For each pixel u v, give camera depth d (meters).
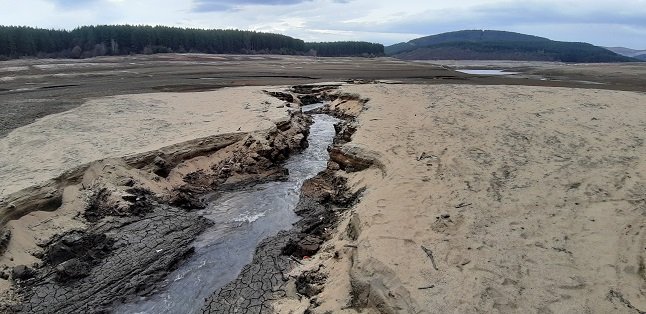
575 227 9.87
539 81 37.59
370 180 14.22
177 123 19.53
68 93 28.52
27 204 11.65
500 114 20.17
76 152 15.02
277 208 14.19
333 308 8.54
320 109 27.56
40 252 10.98
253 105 23.27
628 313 7.20
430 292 8.04
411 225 10.48
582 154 14.49
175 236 12.16
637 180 12.08
